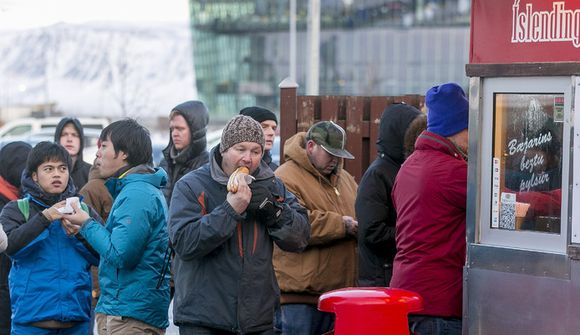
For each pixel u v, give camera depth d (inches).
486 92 291.1
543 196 282.7
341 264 403.5
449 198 317.7
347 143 477.4
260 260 325.4
